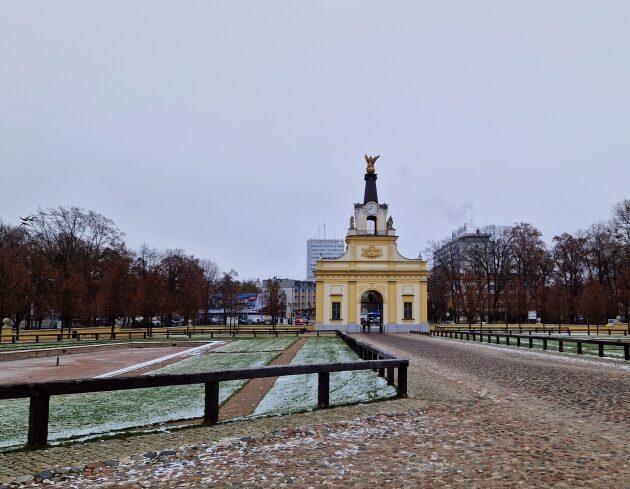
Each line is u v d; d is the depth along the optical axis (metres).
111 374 21.45
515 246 77.12
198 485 5.86
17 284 48.88
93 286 65.44
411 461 6.75
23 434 10.18
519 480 5.93
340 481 5.98
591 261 72.31
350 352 29.31
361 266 67.00
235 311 102.56
